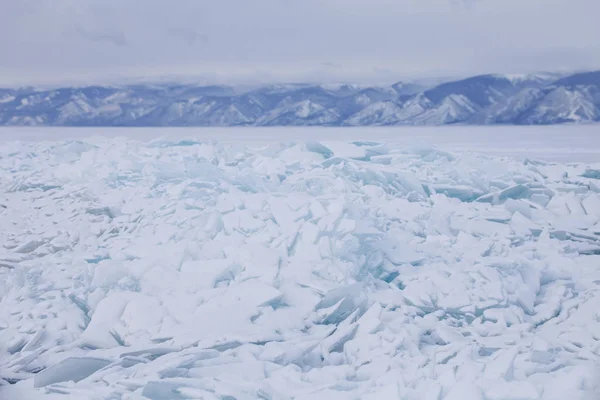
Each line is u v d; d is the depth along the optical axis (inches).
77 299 288.7
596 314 277.9
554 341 249.4
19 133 4530.0
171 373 206.4
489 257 349.7
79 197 514.0
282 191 444.8
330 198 380.8
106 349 248.5
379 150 610.2
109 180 540.4
